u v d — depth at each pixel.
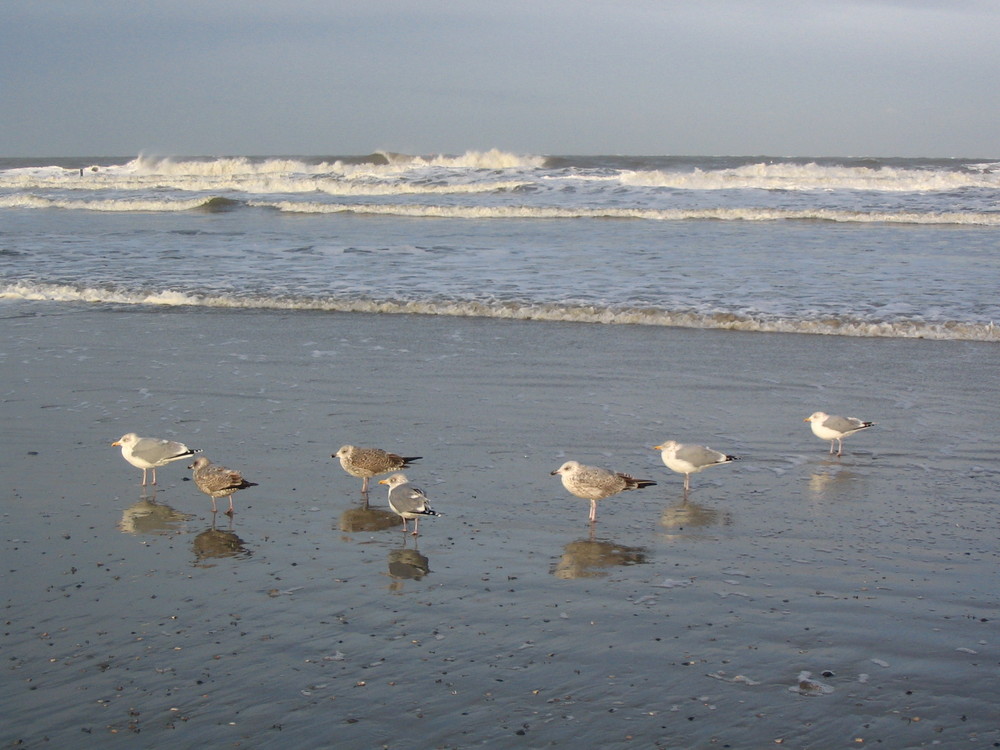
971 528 7.47
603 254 22.34
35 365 12.84
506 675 5.31
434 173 45.84
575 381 12.05
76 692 5.15
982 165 54.19
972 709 4.94
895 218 28.67
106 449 9.45
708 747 4.63
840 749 4.62
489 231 27.23
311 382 11.98
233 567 6.79
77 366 12.80
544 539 7.34
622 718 4.89
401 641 5.70
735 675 5.30
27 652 5.57
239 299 17.38
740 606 6.15
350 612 6.08
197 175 48.19
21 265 21.28
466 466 8.96
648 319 15.78
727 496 8.30
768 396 11.38
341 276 19.73
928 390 11.64
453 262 21.47
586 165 57.94
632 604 6.19
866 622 5.90
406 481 7.63
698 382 12.00
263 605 6.18
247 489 8.43
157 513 7.87
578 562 6.89
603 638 5.73
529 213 31.84
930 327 14.78
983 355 13.43
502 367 12.77
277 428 10.10
